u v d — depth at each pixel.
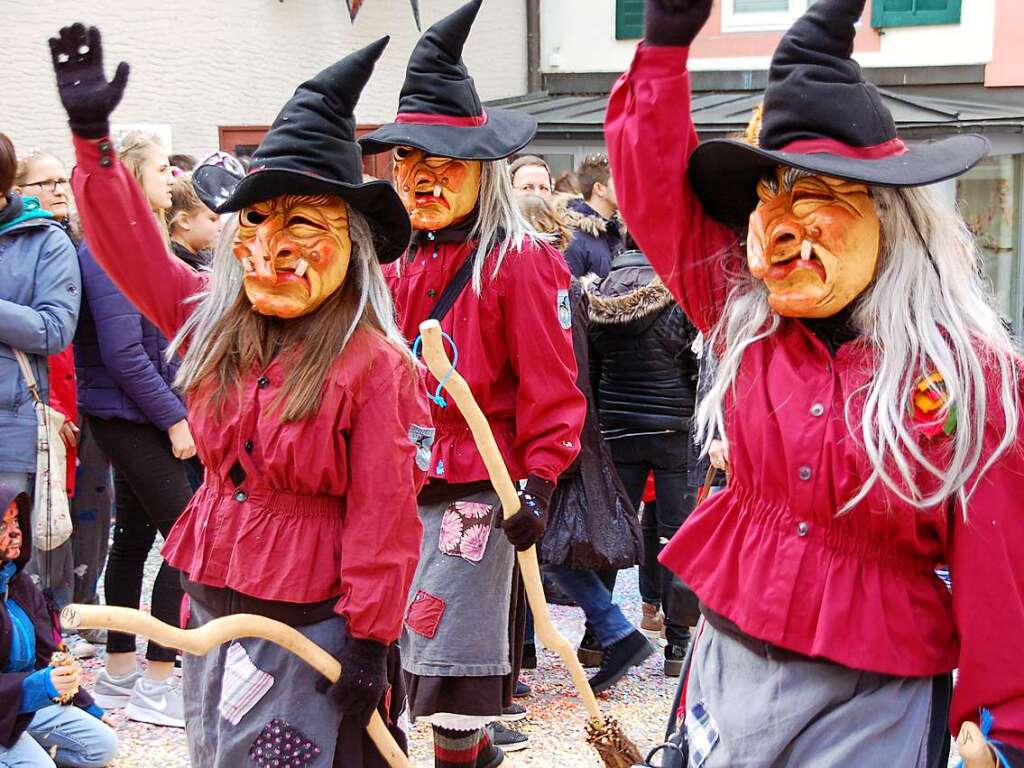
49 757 3.33
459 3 10.41
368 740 2.47
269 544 2.34
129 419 4.05
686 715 2.26
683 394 4.73
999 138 9.32
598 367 4.87
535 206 4.35
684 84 2.19
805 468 2.03
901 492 1.95
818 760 2.02
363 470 2.32
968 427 1.93
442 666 3.09
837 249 2.02
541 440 3.11
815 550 2.05
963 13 9.99
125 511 4.21
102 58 2.44
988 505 1.94
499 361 3.17
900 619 2.03
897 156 2.04
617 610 4.50
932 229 2.08
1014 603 1.94
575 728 4.14
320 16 9.70
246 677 2.32
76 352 4.12
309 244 2.34
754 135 2.41
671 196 2.25
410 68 3.25
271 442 2.32
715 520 2.22
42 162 4.65
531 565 2.83
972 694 1.98
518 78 10.94
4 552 3.17
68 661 3.20
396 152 3.24
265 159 2.37
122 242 2.51
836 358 2.08
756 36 10.39
